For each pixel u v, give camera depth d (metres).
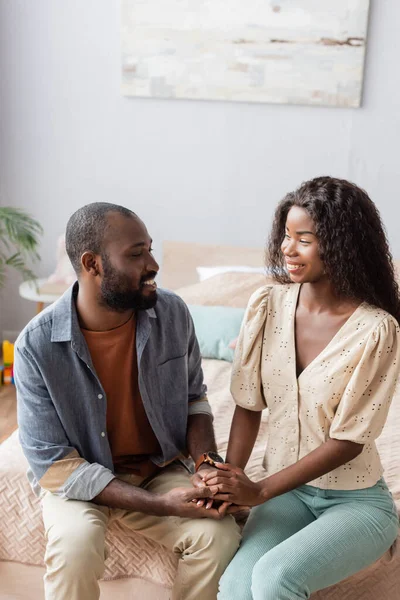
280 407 1.71
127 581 1.83
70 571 1.57
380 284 1.63
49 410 1.73
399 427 2.43
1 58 3.77
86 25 3.67
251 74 3.57
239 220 3.78
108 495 1.68
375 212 1.63
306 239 1.60
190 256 3.67
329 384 1.61
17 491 1.89
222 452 2.18
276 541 1.59
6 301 4.03
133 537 1.81
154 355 1.81
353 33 3.45
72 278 3.67
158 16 3.58
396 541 1.72
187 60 3.61
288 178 3.69
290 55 3.52
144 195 3.83
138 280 1.70
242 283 3.33
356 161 3.62
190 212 3.81
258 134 3.66
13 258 3.87
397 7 3.42
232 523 1.67
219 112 3.67
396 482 2.04
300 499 1.72
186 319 1.90
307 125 3.62
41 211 3.93
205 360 3.02
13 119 3.84
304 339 1.68
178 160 3.76
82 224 1.70
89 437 1.78
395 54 3.47
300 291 1.72
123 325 1.77
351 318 1.62
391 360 1.60
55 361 1.72
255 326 1.72
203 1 3.53
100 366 1.77
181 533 1.67
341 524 1.56
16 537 1.89
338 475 1.65
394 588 1.71
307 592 1.47
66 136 3.82
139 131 3.76
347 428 1.59
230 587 1.52
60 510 1.69
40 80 3.77
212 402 2.57
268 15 3.50
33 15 3.70
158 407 1.83
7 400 3.51
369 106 3.55
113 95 3.74
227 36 3.55
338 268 1.59
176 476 1.84
